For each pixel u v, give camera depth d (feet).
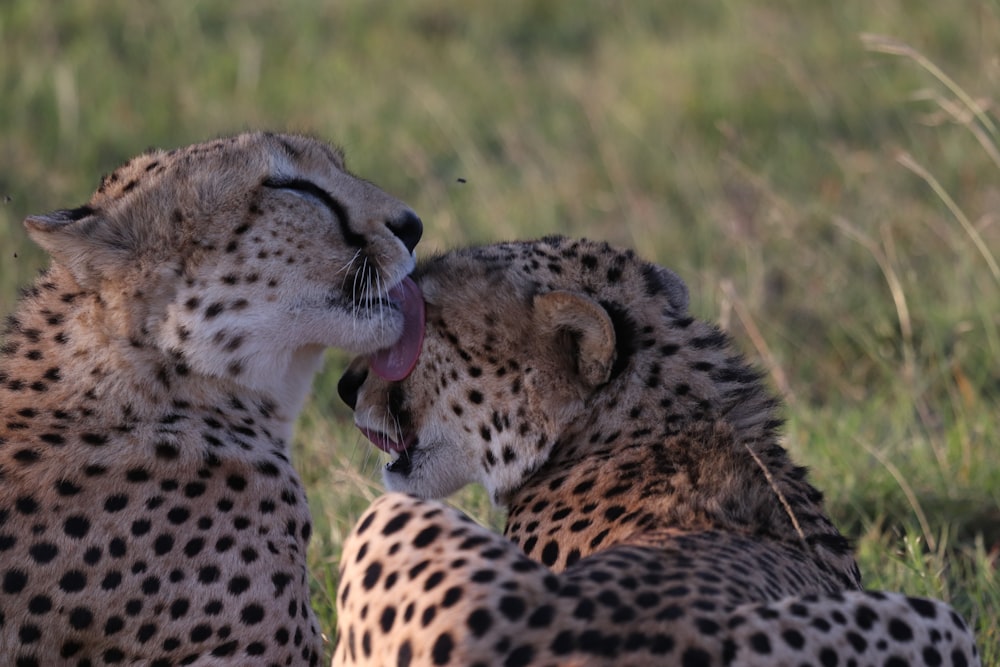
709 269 44.39
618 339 21.91
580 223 49.83
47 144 53.93
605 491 20.98
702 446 21.16
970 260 43.62
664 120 56.90
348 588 17.46
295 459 33.78
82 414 22.36
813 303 43.78
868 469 33.42
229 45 63.77
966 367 39.40
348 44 66.23
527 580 15.75
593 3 70.23
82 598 21.20
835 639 15.64
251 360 23.40
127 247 22.75
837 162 52.49
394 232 24.57
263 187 23.58
